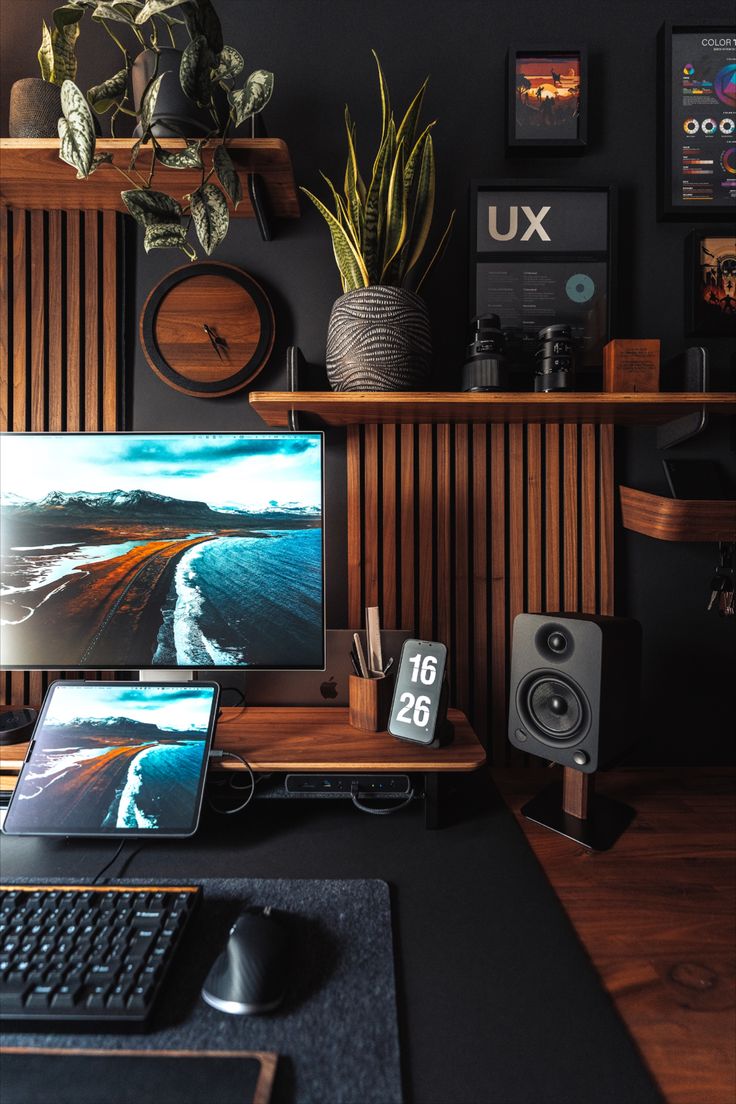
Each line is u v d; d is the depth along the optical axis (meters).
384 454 1.34
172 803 0.87
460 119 1.37
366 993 0.58
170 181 1.22
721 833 0.99
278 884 0.77
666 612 1.38
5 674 1.36
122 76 1.11
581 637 0.98
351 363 1.14
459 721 1.14
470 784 1.12
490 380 1.13
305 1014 0.55
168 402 1.37
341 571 1.37
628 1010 0.60
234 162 1.15
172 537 1.07
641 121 1.38
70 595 1.07
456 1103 0.48
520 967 0.64
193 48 0.94
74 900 0.65
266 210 1.28
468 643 1.35
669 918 0.76
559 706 1.00
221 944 0.65
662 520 1.22
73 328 1.36
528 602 1.35
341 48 1.35
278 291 1.37
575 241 1.35
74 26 1.15
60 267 1.36
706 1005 0.61
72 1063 0.50
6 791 0.94
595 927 0.73
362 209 1.18
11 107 1.20
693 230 1.35
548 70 1.34
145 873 0.80
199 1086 0.47
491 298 1.34
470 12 1.36
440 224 1.37
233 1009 0.55
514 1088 0.50
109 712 0.95
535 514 1.34
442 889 0.77
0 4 1.38
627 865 0.88
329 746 0.99
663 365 1.34
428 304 1.37
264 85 1.04
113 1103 0.46
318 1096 0.47
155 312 1.33
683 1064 0.54
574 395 1.11
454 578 1.35
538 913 0.73
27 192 1.27
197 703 0.96
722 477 1.38
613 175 1.37
